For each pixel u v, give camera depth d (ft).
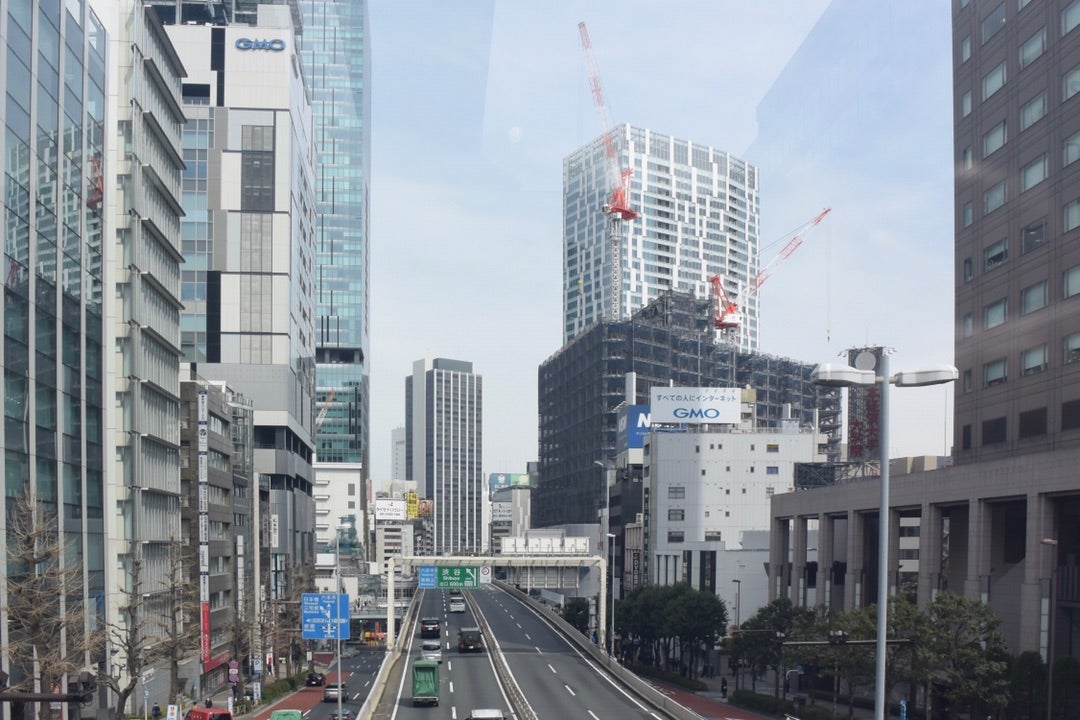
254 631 294.87
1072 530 207.41
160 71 248.32
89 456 195.83
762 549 404.57
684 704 263.29
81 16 195.21
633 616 354.33
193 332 440.45
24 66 163.53
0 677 94.68
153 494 239.50
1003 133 249.96
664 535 471.62
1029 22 239.91
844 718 215.92
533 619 481.87
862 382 74.28
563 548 392.27
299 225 490.90
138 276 226.79
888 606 214.28
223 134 449.48
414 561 347.36
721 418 498.69
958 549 250.16
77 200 191.52
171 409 258.78
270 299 444.55
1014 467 215.31
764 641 269.03
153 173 234.99
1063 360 221.87
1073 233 219.61
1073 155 220.64
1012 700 192.65
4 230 153.69
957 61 274.98
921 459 293.84
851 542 291.58
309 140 545.03
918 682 200.85
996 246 251.60
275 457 438.81
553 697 238.48
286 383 440.86
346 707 240.32
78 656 175.63
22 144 162.09
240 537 332.19
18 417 158.51
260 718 226.79
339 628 220.43
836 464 413.59
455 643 375.04
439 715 213.25
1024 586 208.44
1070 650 200.95
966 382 263.29
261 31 455.63
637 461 575.79
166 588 242.58
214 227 445.37
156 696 238.68
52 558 156.25
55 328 177.37
